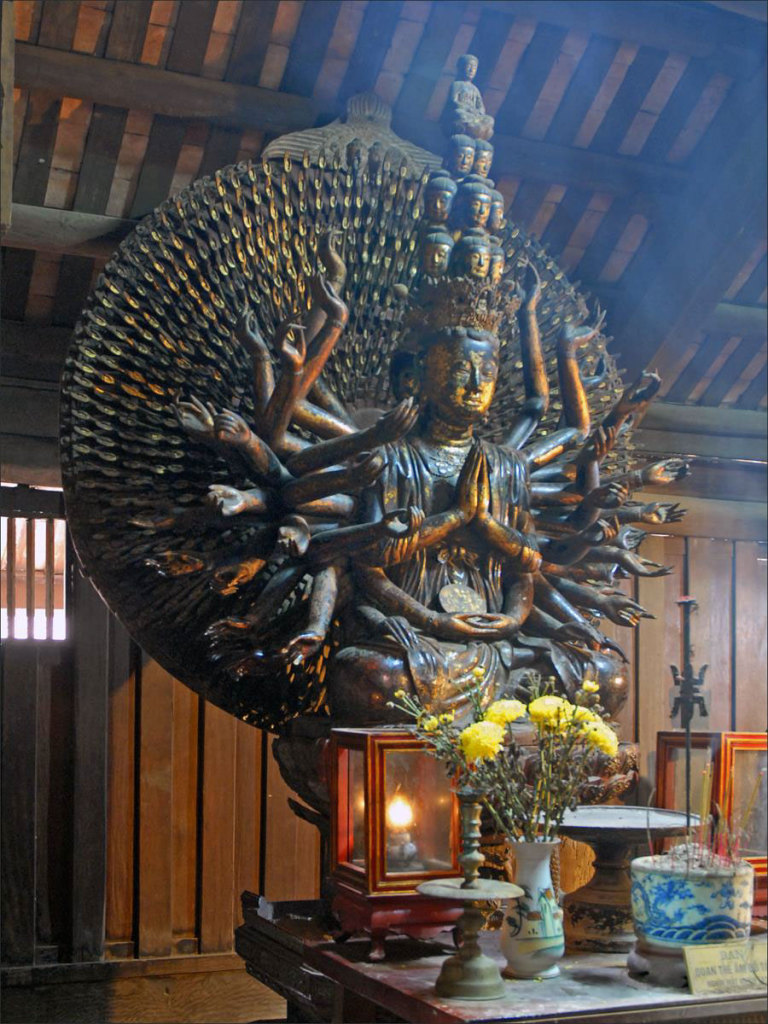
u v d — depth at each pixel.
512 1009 3.00
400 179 4.80
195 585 4.39
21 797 5.06
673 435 6.45
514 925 3.31
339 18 4.76
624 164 5.47
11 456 5.21
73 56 4.61
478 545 4.40
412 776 3.47
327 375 4.68
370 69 4.93
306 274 4.65
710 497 6.62
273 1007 5.33
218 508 3.95
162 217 4.51
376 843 3.39
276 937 4.14
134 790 5.28
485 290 4.41
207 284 4.52
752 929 3.43
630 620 4.57
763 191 5.26
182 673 4.61
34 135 4.78
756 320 6.13
